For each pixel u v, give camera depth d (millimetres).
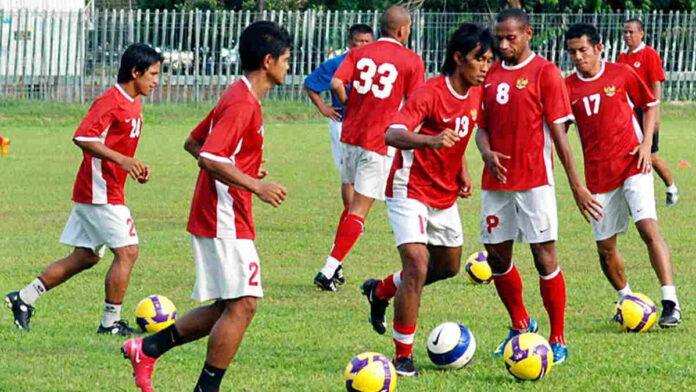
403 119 20297
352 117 31375
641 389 19469
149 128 82500
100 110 23016
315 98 36625
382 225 41375
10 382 19719
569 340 23484
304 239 38062
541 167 22141
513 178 22219
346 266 33062
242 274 17891
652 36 97125
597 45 25484
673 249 35500
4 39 90562
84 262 24172
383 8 111312
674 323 24453
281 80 17969
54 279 24031
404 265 20672
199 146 19688
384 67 30953
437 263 22078
